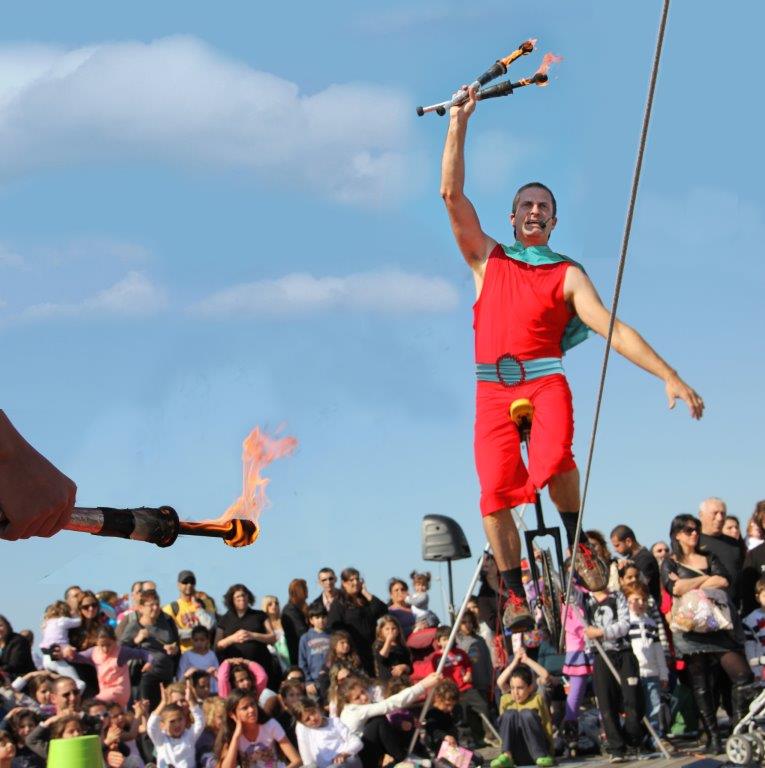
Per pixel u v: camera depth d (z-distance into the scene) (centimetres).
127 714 827
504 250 541
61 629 853
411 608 1113
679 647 948
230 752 805
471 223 537
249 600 942
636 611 950
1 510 184
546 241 547
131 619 897
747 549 1067
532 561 538
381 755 825
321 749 812
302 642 952
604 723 941
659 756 944
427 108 526
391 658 954
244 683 847
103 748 809
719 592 946
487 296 534
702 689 957
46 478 188
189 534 225
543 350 531
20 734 760
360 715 826
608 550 982
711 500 1020
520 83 512
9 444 185
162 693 845
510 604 542
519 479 534
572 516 540
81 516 210
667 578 966
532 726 941
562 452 518
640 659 944
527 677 959
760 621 980
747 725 918
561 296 526
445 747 856
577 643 1002
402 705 820
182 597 942
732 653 936
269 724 821
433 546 1018
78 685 819
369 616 977
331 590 988
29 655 882
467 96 520
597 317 514
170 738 813
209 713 820
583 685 1004
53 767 422
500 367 532
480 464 537
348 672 855
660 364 494
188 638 922
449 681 899
